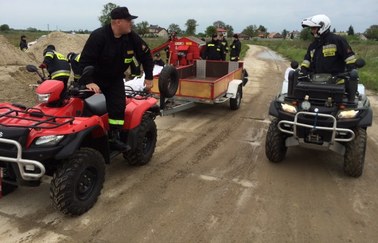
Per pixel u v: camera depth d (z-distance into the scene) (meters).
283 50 45.22
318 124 4.94
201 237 3.67
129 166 5.47
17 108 4.16
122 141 5.04
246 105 10.17
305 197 4.60
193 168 5.46
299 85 5.09
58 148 3.59
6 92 9.65
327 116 4.80
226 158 5.92
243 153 6.17
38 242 3.49
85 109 4.39
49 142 3.59
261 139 6.97
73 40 20.09
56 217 3.94
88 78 4.08
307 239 3.69
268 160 5.86
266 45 75.44
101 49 4.35
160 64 12.07
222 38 12.20
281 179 5.13
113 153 4.75
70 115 4.15
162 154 6.03
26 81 11.45
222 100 8.56
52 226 3.77
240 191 4.72
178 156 5.96
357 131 5.11
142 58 4.91
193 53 11.93
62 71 6.66
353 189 4.86
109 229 3.76
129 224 3.86
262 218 4.06
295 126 5.03
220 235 3.71
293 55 33.25
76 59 4.93
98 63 4.44
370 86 14.20
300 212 4.22
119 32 4.32
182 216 4.05
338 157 6.06
